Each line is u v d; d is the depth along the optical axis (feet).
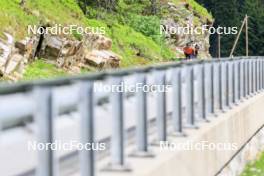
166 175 57.00
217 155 85.40
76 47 218.59
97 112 54.39
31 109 39.83
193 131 76.69
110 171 51.57
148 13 403.54
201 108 86.84
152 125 76.07
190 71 78.59
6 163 45.91
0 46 159.33
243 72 135.13
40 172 40.57
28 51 184.14
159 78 63.93
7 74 162.61
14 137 38.63
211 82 95.09
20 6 195.42
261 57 175.52
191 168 68.28
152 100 85.40
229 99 114.62
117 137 52.29
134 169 52.29
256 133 139.13
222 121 90.27
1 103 35.96
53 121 41.86
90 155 47.01
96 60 231.71
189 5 442.09
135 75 59.77
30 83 39.06
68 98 45.47
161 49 358.64
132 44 317.63
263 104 153.58
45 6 224.94
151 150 59.06
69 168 50.72
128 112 79.25
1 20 167.53
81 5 313.94
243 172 114.21
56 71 201.26
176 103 71.72
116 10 368.68
